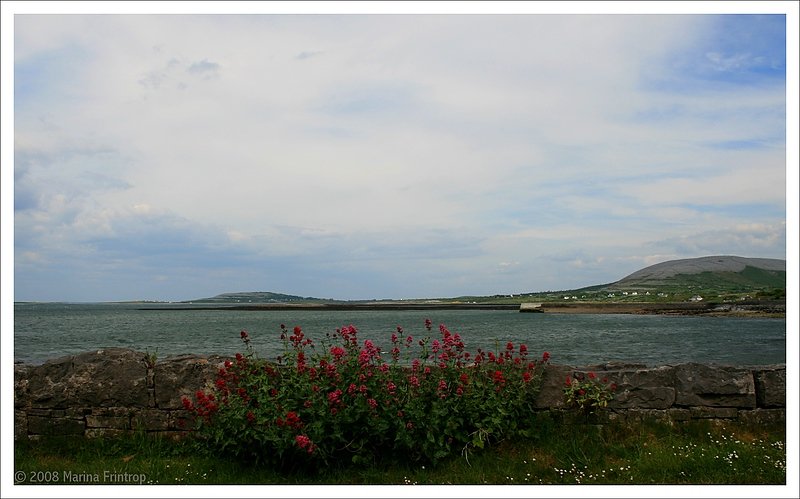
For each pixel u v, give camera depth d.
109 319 108.38
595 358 28.39
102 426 7.64
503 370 7.66
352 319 101.81
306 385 6.73
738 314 96.31
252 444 6.59
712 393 7.41
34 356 33.12
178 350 35.31
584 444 7.04
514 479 6.37
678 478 6.33
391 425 6.47
